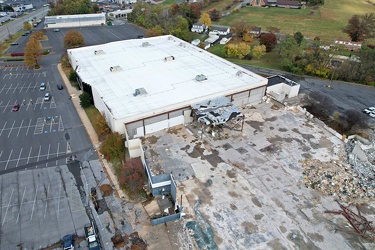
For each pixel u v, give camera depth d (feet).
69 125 208.44
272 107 218.38
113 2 646.74
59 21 460.14
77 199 149.59
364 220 131.44
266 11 552.82
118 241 127.65
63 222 137.28
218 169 157.79
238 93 211.82
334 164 163.94
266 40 353.92
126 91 207.51
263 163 163.12
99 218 139.03
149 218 138.21
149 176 152.66
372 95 254.27
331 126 204.64
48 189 155.02
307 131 191.52
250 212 135.33
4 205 145.28
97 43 382.42
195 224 130.11
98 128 196.54
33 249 125.29
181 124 194.70
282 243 122.42
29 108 228.84
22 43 381.81
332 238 125.08
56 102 238.48
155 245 124.88
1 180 159.63
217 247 120.78
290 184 150.41
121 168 165.07
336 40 383.65
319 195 145.18
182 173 154.20
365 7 581.53
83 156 179.01
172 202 146.51
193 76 230.07
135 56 270.46
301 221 131.95
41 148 184.85
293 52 304.09
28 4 601.62
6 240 128.67
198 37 417.90
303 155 170.09
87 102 225.56
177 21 421.18
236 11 543.39
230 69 243.60
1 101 238.07
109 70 240.94
